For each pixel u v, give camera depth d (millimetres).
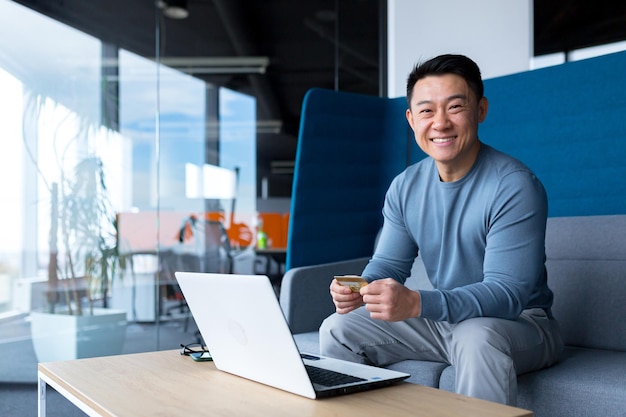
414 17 3928
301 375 1282
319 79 4574
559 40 3838
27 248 3873
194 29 4426
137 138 4188
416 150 3146
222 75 4461
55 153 3965
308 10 4645
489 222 1785
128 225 4121
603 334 2129
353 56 4555
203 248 4289
